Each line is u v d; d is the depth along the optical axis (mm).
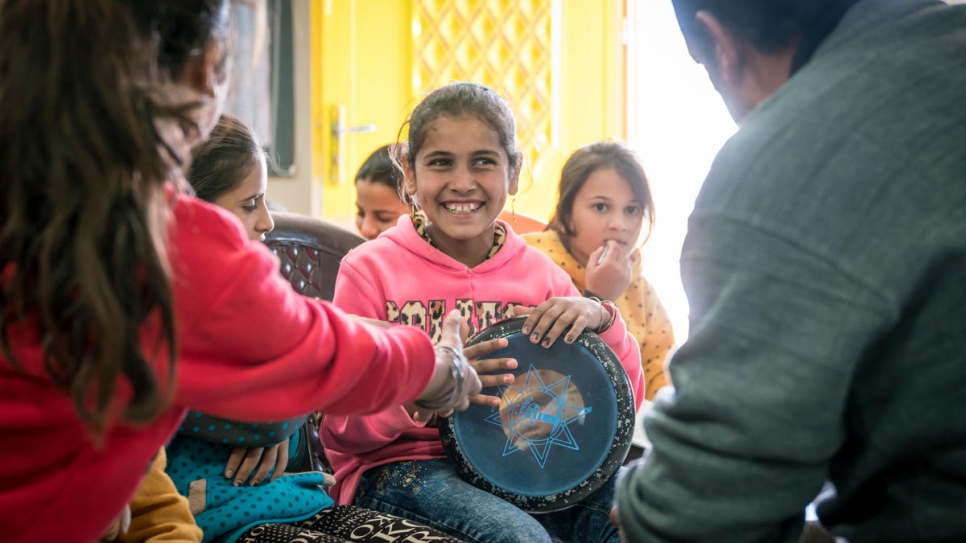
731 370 738
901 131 722
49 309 633
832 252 710
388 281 1470
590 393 1320
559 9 4621
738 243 747
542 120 4645
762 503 741
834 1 818
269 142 4344
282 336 767
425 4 4316
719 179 779
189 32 697
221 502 1184
